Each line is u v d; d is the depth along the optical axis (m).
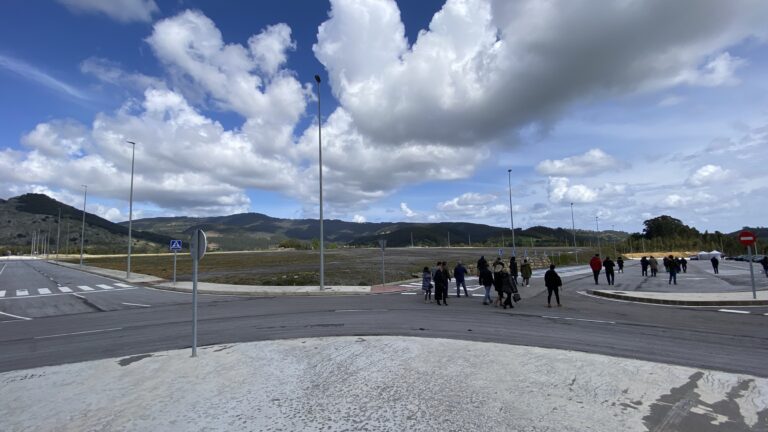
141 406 5.44
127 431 4.68
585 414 4.96
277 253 87.31
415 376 6.48
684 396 5.58
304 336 10.36
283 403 5.41
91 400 5.75
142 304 18.52
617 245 125.69
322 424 4.72
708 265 62.41
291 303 18.06
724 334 10.40
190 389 6.08
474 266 42.47
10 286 29.05
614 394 5.65
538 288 24.20
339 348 8.51
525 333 10.58
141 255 100.44
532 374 6.55
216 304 18.09
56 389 6.29
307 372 6.83
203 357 8.04
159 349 9.35
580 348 8.78
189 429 4.67
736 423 4.75
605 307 16.16
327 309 15.86
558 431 4.49
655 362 7.38
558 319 13.03
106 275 38.69
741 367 7.23
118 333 11.56
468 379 6.31
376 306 16.67
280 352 8.30
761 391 5.77
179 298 20.81
